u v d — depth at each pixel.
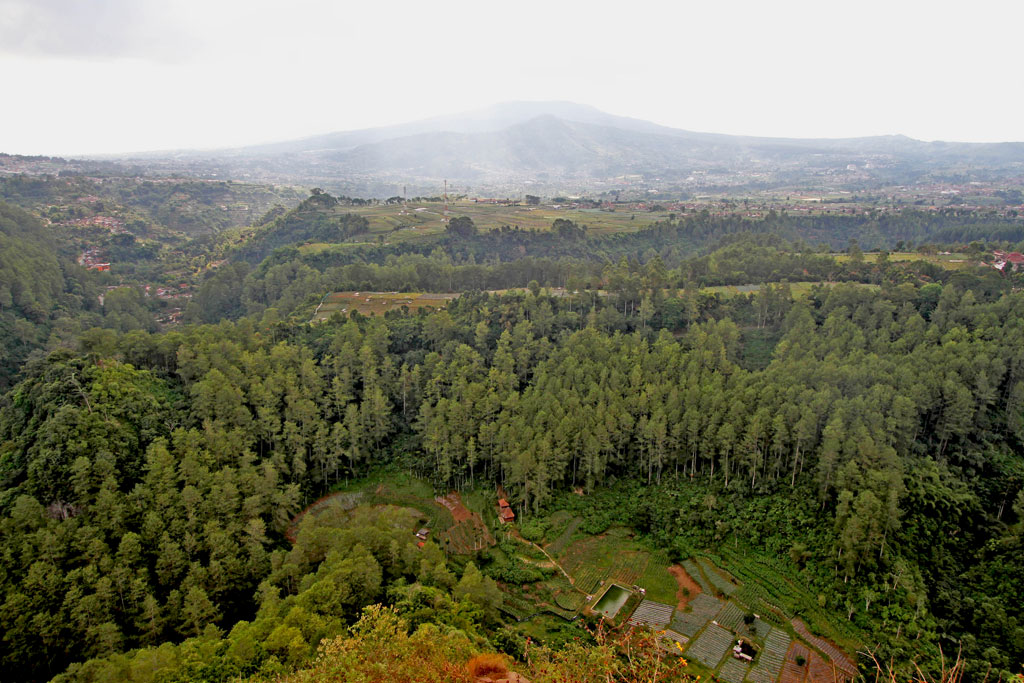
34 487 85.62
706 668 69.88
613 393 109.94
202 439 98.44
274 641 60.38
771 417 99.31
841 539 81.50
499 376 121.06
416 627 63.81
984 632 70.69
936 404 97.62
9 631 66.38
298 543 82.62
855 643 71.81
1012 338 106.44
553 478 100.75
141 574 76.06
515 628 76.44
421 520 100.88
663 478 105.94
